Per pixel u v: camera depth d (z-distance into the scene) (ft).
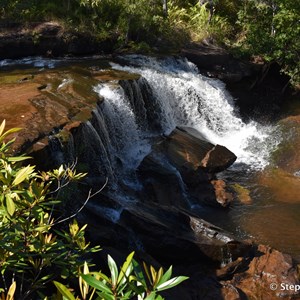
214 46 62.54
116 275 7.83
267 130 50.78
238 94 55.57
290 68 57.93
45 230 12.37
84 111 34.40
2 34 52.65
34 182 11.60
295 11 52.80
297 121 49.57
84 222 26.27
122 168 37.81
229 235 28.66
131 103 43.47
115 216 28.63
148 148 41.65
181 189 35.68
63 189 24.04
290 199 37.42
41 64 50.34
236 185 39.24
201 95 51.01
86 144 31.99
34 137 27.78
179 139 41.55
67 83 41.01
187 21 69.21
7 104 33.83
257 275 26.81
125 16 59.31
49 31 54.44
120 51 56.65
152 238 27.66
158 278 7.94
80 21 58.18
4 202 10.96
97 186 30.78
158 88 48.39
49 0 60.90
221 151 41.29
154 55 55.93
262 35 55.21
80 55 55.62
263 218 34.22
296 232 32.32
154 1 66.59
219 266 27.68
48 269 19.69
